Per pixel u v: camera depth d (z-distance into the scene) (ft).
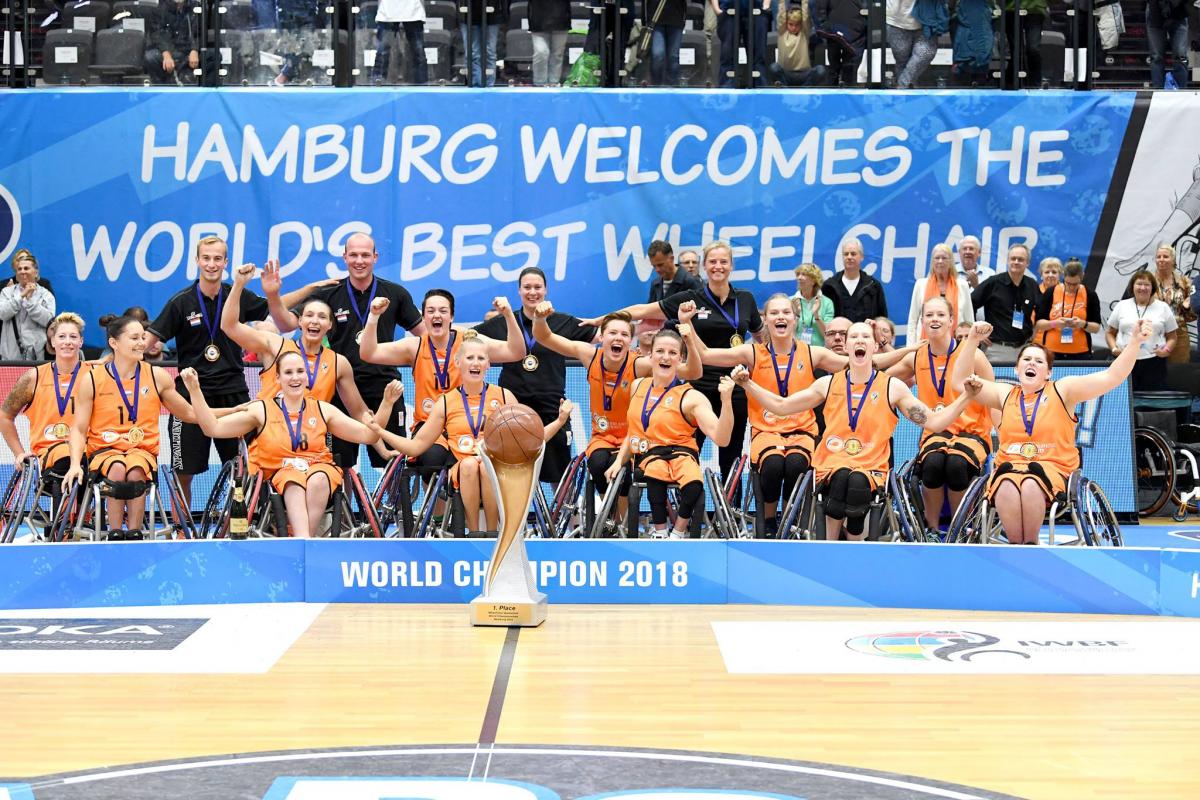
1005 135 34.81
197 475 31.32
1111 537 23.04
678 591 22.34
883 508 23.67
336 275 34.81
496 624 20.07
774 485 25.30
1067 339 33.22
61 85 35.06
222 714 14.70
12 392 25.44
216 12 34.99
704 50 35.40
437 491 24.27
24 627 19.98
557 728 14.07
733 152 34.73
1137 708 14.96
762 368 26.50
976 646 18.48
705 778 12.17
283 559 22.40
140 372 24.86
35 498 25.00
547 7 35.17
